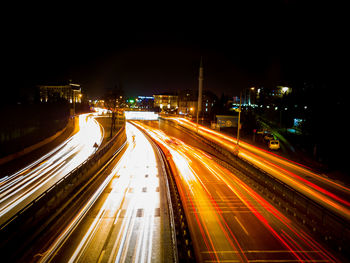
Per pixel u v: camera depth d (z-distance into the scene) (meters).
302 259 12.19
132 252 12.83
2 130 32.84
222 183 24.52
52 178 24.75
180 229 14.70
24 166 29.42
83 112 112.12
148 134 64.25
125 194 21.44
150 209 18.34
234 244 13.49
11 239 11.88
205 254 12.59
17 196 20.00
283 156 38.88
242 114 67.75
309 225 15.28
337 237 13.03
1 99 53.66
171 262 12.05
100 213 17.44
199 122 91.94
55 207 16.67
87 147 42.00
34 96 92.19
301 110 51.88
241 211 17.80
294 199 17.39
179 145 49.41
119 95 74.94
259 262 11.97
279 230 15.07
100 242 13.68
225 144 49.44
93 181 24.22
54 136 49.56
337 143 33.66
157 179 26.27
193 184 24.17
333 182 25.58
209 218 16.67
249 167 26.73
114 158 35.78
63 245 13.18
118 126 73.25
